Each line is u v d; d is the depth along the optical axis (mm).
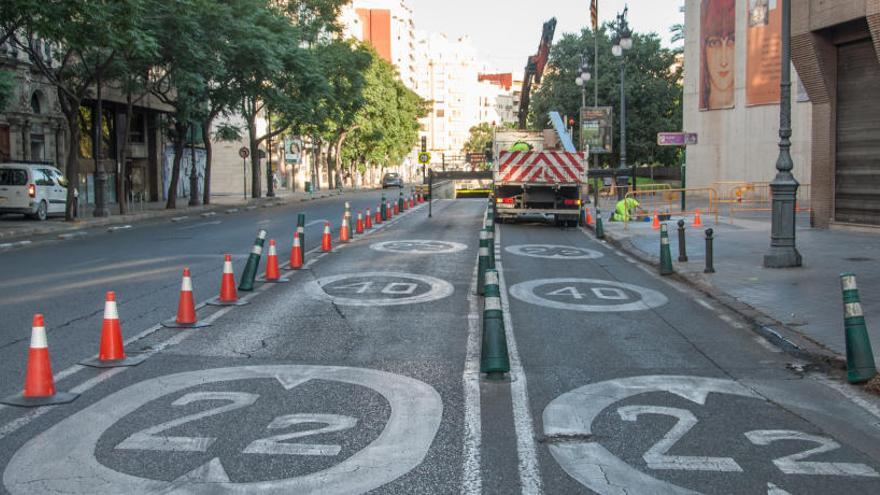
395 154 90125
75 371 7684
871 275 14148
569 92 57875
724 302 12008
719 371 8039
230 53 34656
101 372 7668
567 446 5730
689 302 12359
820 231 22109
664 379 7664
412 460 5414
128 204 43094
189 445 5664
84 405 6605
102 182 31547
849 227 21828
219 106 39781
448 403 6758
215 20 32625
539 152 26891
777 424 6312
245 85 39031
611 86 56531
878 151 20750
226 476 5098
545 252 19703
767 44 37438
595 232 25000
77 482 4992
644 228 25781
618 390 7250
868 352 7543
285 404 6664
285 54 39375
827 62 21656
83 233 24734
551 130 31672
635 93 56594
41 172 29859
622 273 15914
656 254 18672
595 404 6785
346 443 5730
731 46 39812
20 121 35281
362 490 4895
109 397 6828
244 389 7109
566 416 6438
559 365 8195
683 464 5406
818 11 20719
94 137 42312
